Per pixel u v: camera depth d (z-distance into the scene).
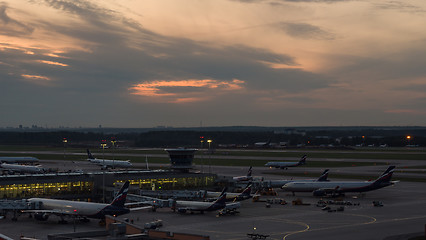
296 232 97.44
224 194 119.62
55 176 142.25
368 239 90.75
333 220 111.69
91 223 108.00
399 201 145.12
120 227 70.50
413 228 101.38
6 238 77.00
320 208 131.88
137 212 125.25
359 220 111.56
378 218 114.19
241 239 90.94
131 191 144.25
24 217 116.38
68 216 115.19
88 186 145.00
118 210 106.19
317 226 104.06
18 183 131.12
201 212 123.12
